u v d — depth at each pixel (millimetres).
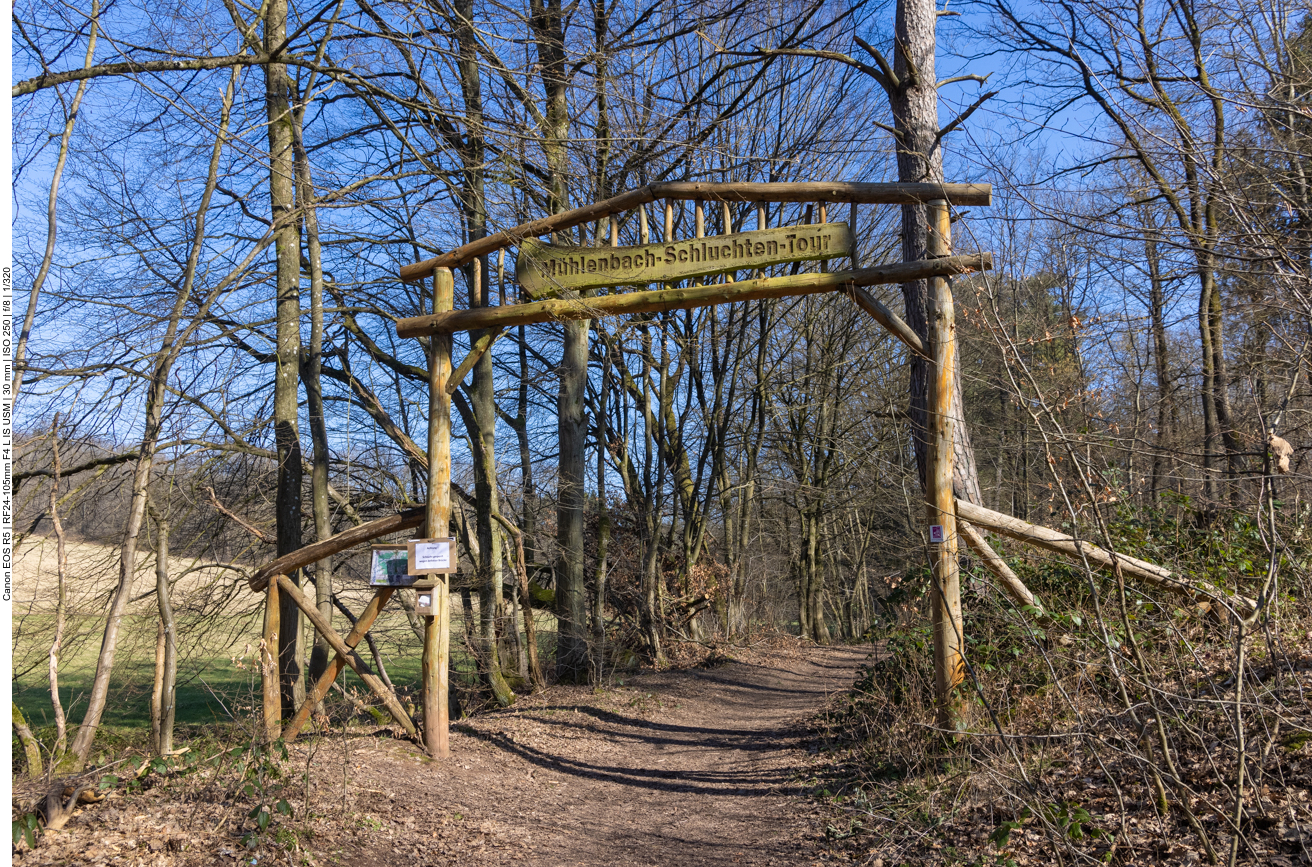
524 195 11344
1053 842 4105
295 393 10547
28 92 6488
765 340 18938
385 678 9141
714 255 7379
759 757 8797
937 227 6805
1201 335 8789
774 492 25922
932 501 6629
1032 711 6199
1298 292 4246
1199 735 4273
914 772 6332
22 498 8875
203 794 5180
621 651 16734
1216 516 7812
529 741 8969
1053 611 6695
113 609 7570
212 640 11469
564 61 9836
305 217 10430
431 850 5273
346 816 5430
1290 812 3971
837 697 11125
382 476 13273
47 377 8312
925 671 7500
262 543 11531
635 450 19062
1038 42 9227
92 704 7297
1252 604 5828
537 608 15273
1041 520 7973
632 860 5484
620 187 11828
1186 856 3906
